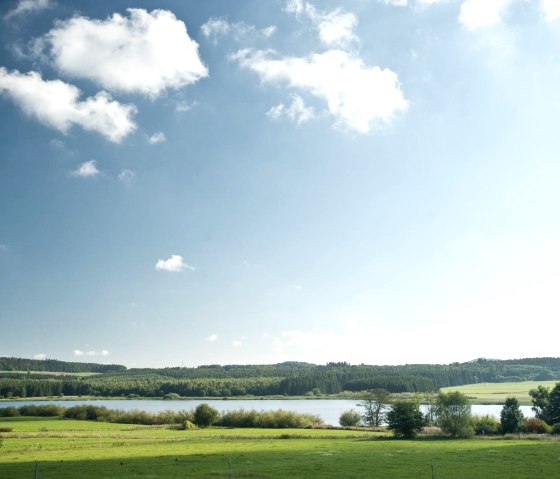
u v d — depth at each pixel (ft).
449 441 281.74
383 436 320.09
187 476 163.43
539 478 155.53
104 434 338.13
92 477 163.22
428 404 399.85
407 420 311.68
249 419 411.54
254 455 216.54
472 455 207.82
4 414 510.17
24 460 207.31
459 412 315.37
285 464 188.34
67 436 319.06
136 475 166.71
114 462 197.36
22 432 345.31
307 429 384.47
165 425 420.36
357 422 417.08
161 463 193.57
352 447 249.55
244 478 159.74
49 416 512.22
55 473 171.73
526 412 572.51
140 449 246.68
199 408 418.72
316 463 189.88
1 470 179.11
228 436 321.11
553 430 323.57
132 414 447.01
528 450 220.84
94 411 474.90
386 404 422.41
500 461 190.29
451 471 169.99
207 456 213.87
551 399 390.63
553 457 197.98
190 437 316.40
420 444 262.88
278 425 403.13
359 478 158.51
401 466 181.37
